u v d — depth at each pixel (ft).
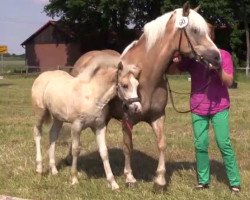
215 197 20.92
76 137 22.62
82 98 22.03
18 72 148.36
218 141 21.36
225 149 21.36
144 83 20.92
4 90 81.15
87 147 31.58
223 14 136.67
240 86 96.22
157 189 21.58
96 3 151.84
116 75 21.22
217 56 19.57
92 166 26.86
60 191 22.31
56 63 174.09
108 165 22.65
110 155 29.25
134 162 27.53
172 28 20.57
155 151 30.78
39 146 25.52
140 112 20.59
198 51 19.94
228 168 21.59
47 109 24.98
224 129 21.18
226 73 20.29
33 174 24.95
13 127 40.22
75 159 23.08
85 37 167.43
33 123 42.88
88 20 160.35
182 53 20.49
